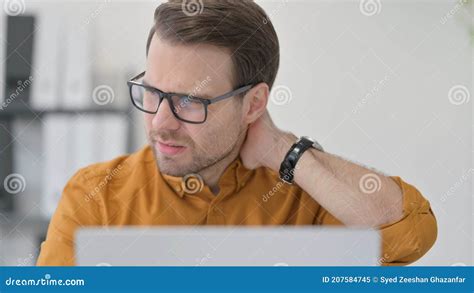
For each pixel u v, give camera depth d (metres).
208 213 1.18
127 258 0.66
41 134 1.81
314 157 1.14
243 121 1.15
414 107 1.81
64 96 1.83
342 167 1.13
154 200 1.19
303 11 1.78
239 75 1.09
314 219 1.22
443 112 1.81
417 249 1.09
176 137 1.08
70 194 1.22
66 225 1.17
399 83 1.80
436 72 1.80
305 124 1.80
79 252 0.66
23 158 1.81
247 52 1.09
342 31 1.78
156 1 1.88
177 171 1.11
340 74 1.79
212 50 1.05
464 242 1.83
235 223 1.18
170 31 1.04
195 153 1.10
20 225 1.78
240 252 0.67
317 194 1.12
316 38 1.78
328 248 0.68
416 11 1.78
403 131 1.81
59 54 1.84
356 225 1.10
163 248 0.67
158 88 1.06
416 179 1.82
